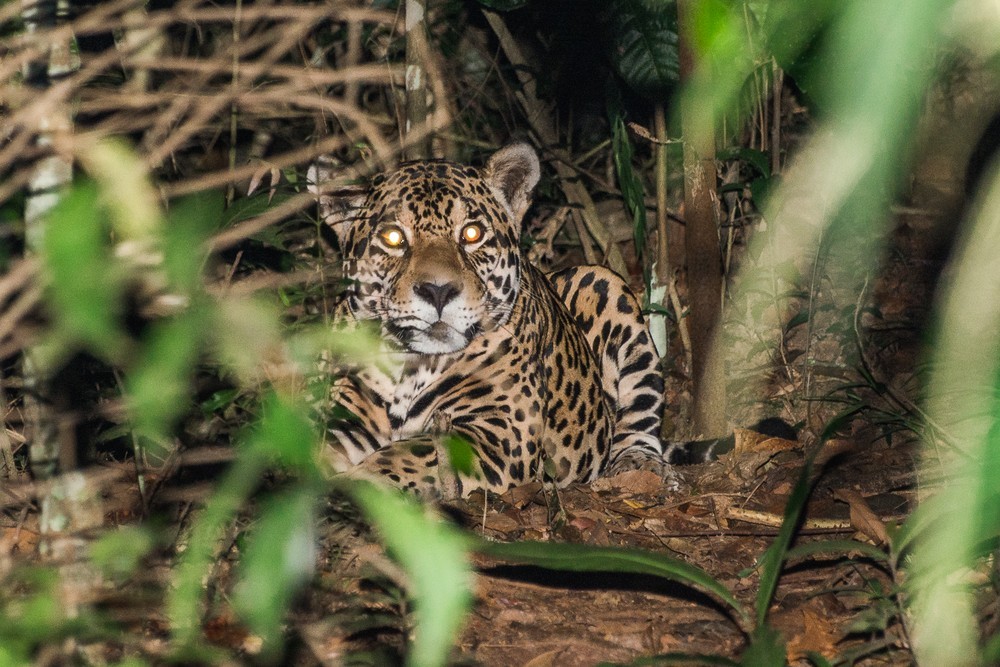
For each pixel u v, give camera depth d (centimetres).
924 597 564
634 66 1059
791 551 540
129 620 577
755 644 502
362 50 1195
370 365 999
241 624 620
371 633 653
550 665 663
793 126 1325
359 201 1046
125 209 248
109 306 231
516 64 1374
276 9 378
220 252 851
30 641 402
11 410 743
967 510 209
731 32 171
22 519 615
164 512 681
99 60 347
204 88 445
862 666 644
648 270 1196
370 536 720
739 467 1048
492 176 1088
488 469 988
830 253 1205
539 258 1398
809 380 1181
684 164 1037
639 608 748
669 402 1353
